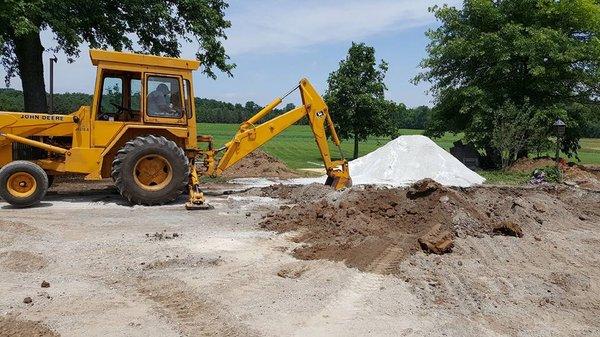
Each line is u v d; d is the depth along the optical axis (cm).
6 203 1102
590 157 4250
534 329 522
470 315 545
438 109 2769
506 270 694
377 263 670
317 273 641
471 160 2602
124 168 1086
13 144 1137
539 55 2409
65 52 1667
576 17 2547
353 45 2947
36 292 555
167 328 483
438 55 2636
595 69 2480
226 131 5753
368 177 1861
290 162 2911
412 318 526
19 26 1298
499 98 2506
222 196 1275
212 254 706
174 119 1159
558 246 836
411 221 845
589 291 650
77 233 819
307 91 1261
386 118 2980
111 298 550
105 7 1600
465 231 816
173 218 962
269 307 537
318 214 899
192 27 1706
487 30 2622
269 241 790
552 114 2398
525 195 1120
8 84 1767
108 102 1147
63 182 1497
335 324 503
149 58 1138
